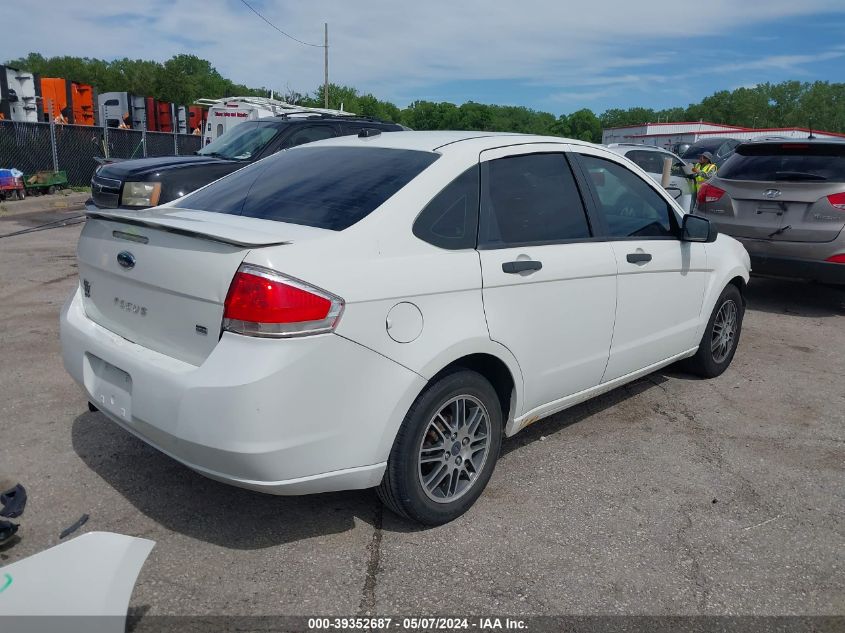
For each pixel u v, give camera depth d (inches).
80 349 131.0
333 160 146.0
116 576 97.3
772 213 296.0
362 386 112.6
